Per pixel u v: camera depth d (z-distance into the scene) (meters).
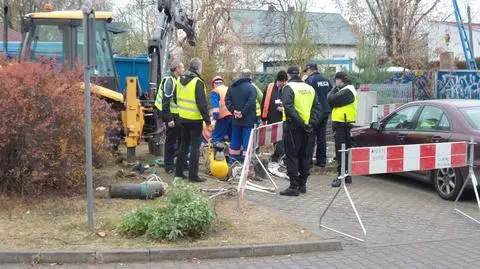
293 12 21.14
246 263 6.04
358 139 11.39
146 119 12.64
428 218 8.02
